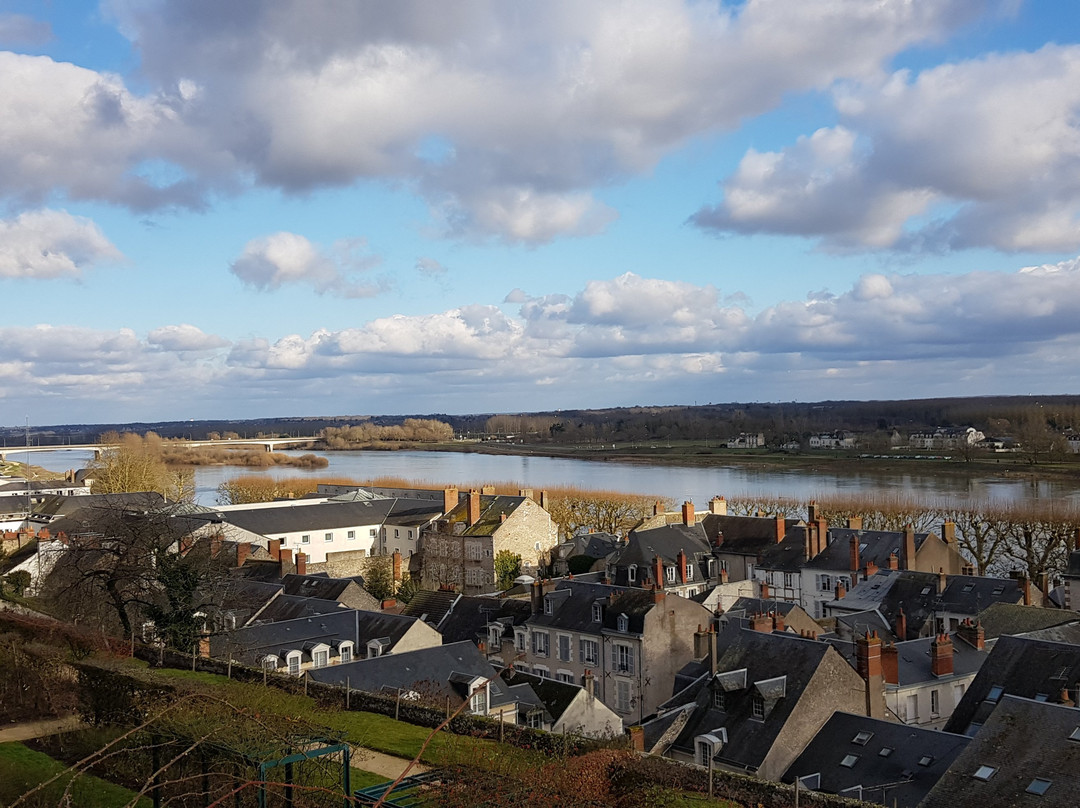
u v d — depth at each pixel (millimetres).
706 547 89125
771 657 44500
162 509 78500
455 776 23047
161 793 21500
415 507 116625
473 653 48469
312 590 69312
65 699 31703
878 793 35062
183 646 48031
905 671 49656
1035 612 58844
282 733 21156
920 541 79062
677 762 30406
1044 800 29125
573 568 92062
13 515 117875
